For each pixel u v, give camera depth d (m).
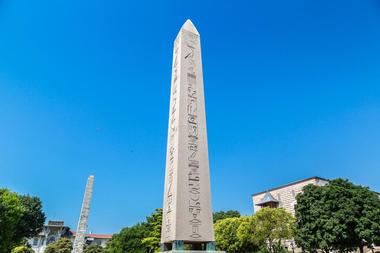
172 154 11.08
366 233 30.38
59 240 69.19
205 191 10.44
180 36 13.69
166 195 10.62
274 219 38.53
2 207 27.94
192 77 12.70
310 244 34.38
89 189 46.59
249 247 43.38
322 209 34.12
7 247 28.89
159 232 37.16
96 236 89.12
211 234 9.81
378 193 41.66
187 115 11.62
